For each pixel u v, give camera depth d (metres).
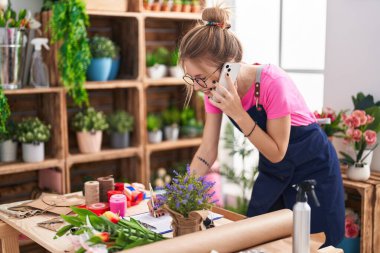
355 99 3.43
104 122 4.00
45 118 3.94
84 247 1.62
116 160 4.51
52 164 3.75
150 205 2.29
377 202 3.20
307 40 4.50
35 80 3.68
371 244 3.22
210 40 2.01
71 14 3.59
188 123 4.56
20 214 2.30
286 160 2.41
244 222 1.74
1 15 3.47
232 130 4.52
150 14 4.07
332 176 2.45
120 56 4.30
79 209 1.81
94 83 3.85
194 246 1.57
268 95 2.17
